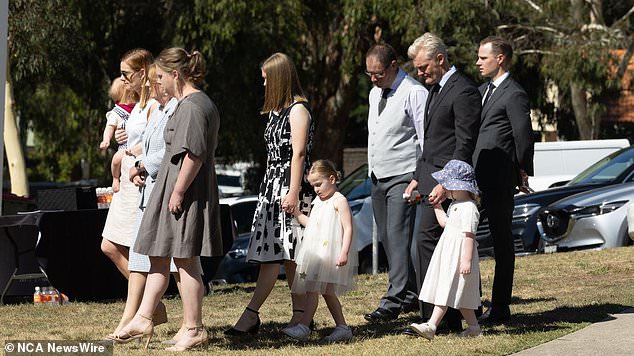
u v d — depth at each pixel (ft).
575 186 159.33
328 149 300.81
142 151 81.97
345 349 75.31
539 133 329.52
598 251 137.39
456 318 82.33
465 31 257.55
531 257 136.77
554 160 205.87
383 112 89.66
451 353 72.90
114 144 261.24
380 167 90.02
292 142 79.87
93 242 114.62
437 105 81.56
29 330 88.22
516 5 265.75
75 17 242.99
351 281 81.35
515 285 111.65
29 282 120.88
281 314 96.17
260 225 81.30
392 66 89.20
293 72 81.20
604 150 204.33
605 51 263.49
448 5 250.98
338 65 290.56
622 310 91.40
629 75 291.17
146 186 78.95
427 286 78.74
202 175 74.33
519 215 155.33
